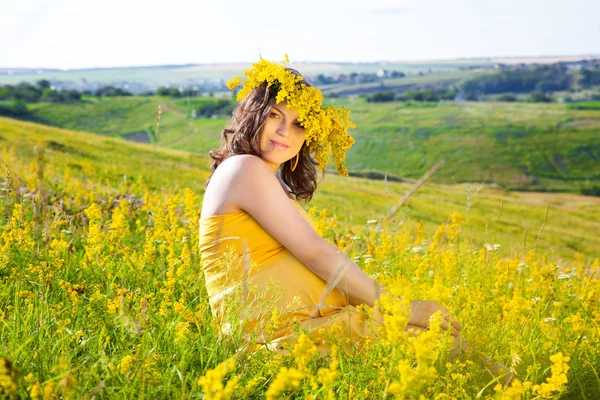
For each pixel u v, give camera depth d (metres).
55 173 9.82
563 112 187.00
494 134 156.62
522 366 2.66
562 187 124.81
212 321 2.60
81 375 2.13
